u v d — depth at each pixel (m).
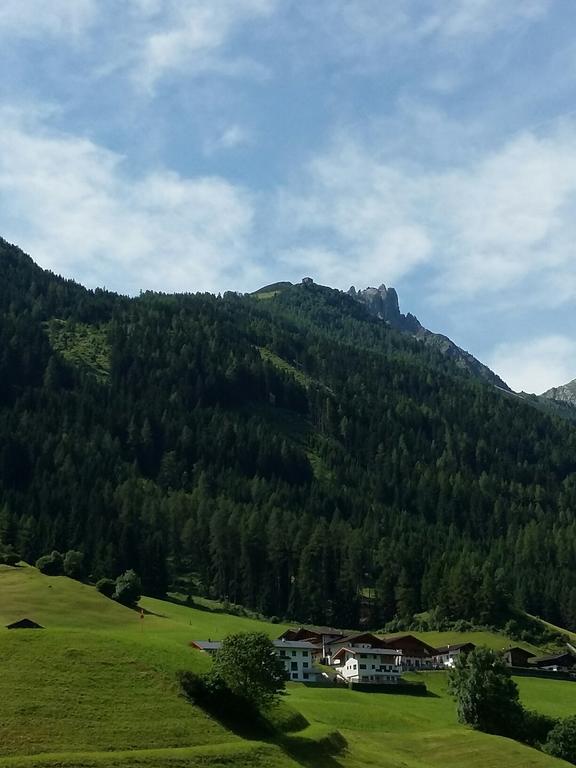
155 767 65.88
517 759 100.88
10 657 82.69
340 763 82.31
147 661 86.94
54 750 66.25
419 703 136.50
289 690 133.25
